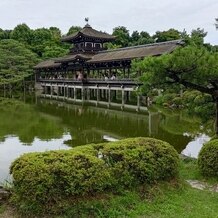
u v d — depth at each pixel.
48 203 7.63
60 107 44.56
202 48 12.11
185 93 20.88
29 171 7.69
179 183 9.62
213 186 10.10
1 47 68.94
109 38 58.50
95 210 7.86
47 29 104.81
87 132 25.80
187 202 8.68
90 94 55.19
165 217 7.80
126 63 42.66
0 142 21.75
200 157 10.95
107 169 8.58
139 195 8.76
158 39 73.94
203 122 14.84
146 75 12.38
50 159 8.05
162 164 9.41
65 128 27.75
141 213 8.00
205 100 14.45
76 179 7.80
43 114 37.44
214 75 11.95
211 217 7.75
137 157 9.11
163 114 34.38
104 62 44.97
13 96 63.28
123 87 41.00
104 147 9.25
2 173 14.41
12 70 66.44
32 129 27.22
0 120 32.47
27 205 7.64
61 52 79.94
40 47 86.75
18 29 97.00
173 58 11.61
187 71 11.99
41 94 65.88
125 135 24.33
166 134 23.95
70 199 7.78
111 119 32.53
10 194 8.47
